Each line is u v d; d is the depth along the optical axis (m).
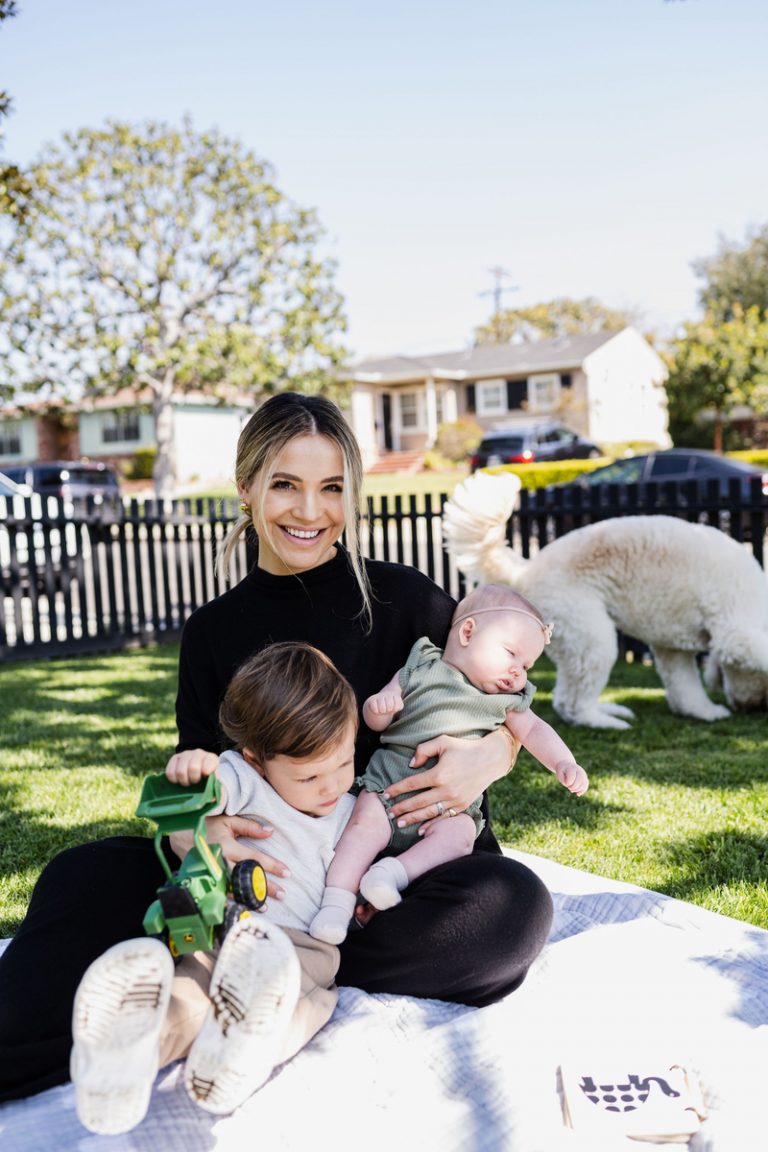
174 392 30.59
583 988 2.46
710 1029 2.25
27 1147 1.88
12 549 9.80
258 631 2.60
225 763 2.25
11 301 25.03
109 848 2.31
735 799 4.37
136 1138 1.89
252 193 26.20
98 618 10.36
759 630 5.34
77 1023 1.67
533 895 2.30
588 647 5.49
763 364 35.97
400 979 2.31
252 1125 1.93
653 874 3.59
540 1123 1.92
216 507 12.88
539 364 40.00
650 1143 1.89
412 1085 2.03
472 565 5.20
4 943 2.81
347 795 2.48
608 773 4.86
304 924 2.22
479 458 27.14
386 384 42.50
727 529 7.81
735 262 47.91
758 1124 1.89
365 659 2.62
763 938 2.74
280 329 26.64
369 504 9.48
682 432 39.78
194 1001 1.98
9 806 4.68
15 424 44.72
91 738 6.07
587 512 8.35
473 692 2.55
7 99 7.18
